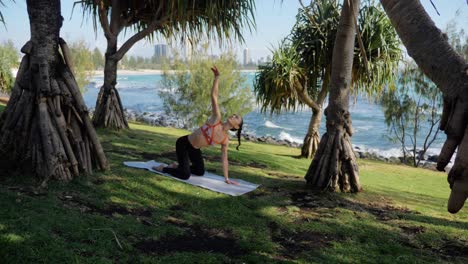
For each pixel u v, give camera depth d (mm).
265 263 3434
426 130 29062
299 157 11461
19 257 2928
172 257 3357
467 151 2016
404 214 5340
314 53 10258
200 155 5844
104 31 9367
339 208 5309
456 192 2045
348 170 6145
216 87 5523
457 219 5441
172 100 18969
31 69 4875
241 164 7902
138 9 9781
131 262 3184
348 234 4398
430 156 18938
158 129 14688
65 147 4859
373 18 9820
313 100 11500
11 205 3773
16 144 4801
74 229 3533
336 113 6043
